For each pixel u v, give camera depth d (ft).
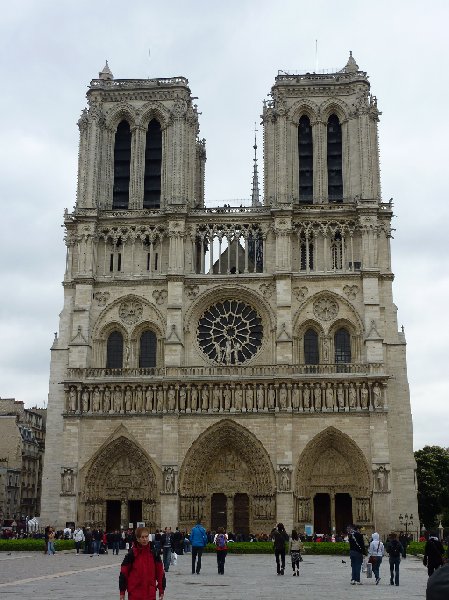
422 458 521.24
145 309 377.09
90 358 371.97
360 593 138.41
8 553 274.98
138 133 401.29
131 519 353.31
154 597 66.23
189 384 355.77
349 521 345.72
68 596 121.60
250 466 351.87
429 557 120.57
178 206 381.40
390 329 367.66
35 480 552.00
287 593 135.33
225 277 375.25
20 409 546.67
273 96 397.60
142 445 353.10
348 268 373.20
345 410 347.36
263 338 369.71
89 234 383.24
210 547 301.43
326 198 385.70
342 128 395.14
